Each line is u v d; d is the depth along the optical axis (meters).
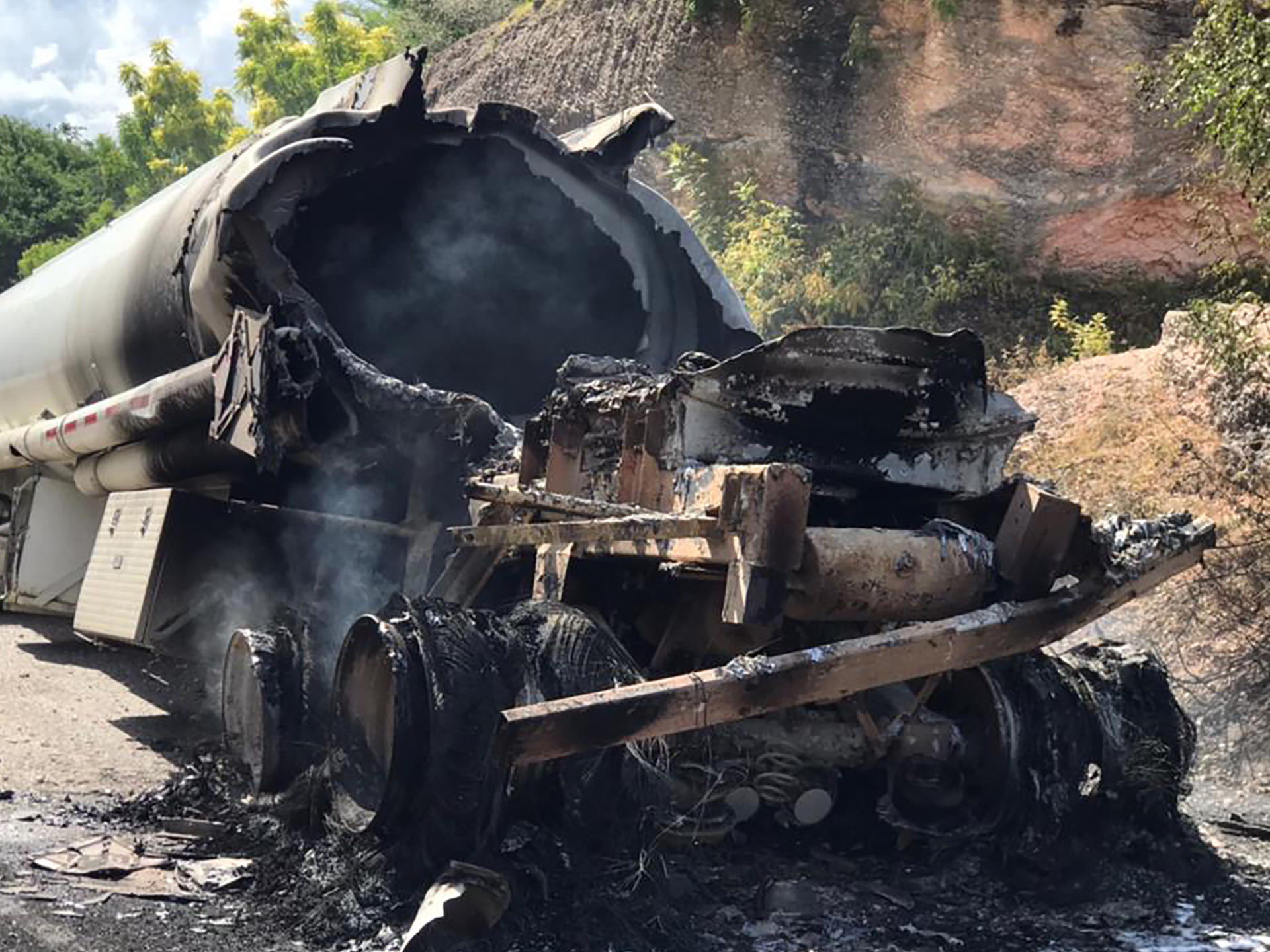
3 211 42.44
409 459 7.11
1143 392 11.54
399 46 28.58
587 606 5.86
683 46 18.03
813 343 5.28
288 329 6.74
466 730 4.65
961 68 15.90
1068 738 5.29
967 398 5.40
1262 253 13.81
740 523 4.65
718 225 17.08
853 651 4.78
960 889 5.19
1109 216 15.37
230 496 8.03
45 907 4.78
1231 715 7.50
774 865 5.35
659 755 4.91
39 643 10.86
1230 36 9.30
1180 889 5.23
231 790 6.25
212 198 7.73
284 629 6.37
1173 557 5.26
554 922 4.56
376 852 4.89
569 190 8.26
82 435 9.20
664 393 5.32
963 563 5.00
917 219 16.19
